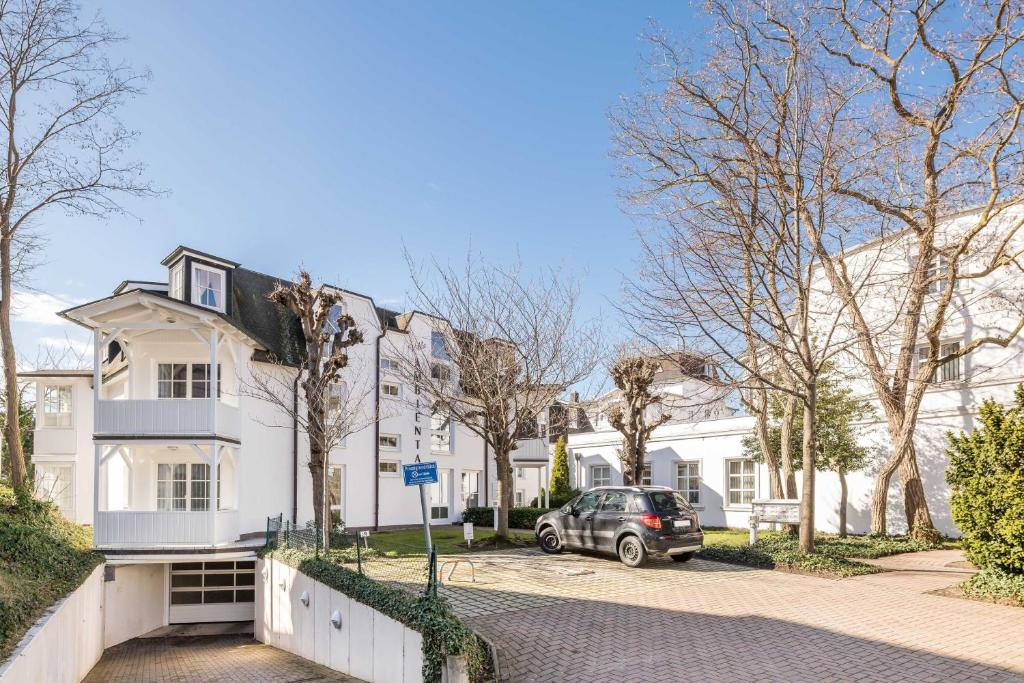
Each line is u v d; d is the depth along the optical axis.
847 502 22.95
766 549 15.66
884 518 19.09
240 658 15.63
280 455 22.16
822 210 14.88
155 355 21.08
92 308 18.08
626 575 14.15
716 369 16.67
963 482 11.79
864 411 21.02
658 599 11.95
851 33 16.59
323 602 13.89
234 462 20.23
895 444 18.72
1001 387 19.34
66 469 26.62
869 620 10.21
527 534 23.08
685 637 9.70
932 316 20.77
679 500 15.53
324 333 19.89
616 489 15.85
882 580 13.16
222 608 20.59
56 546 15.80
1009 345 19.34
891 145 16.45
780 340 16.17
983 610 10.62
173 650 17.28
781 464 22.80
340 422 19.67
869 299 21.86
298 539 16.34
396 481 26.12
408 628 10.01
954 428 20.23
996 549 11.24
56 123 21.56
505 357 19.64
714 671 8.32
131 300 18.11
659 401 24.77
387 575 12.82
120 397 24.86
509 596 12.29
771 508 16.36
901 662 8.34
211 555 17.89
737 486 26.27
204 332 19.14
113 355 26.28
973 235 16.50
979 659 8.31
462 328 19.95
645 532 14.77
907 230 16.95
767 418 22.39
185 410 18.33
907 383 19.23
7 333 20.97
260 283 24.38
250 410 20.95
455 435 29.39
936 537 18.17
